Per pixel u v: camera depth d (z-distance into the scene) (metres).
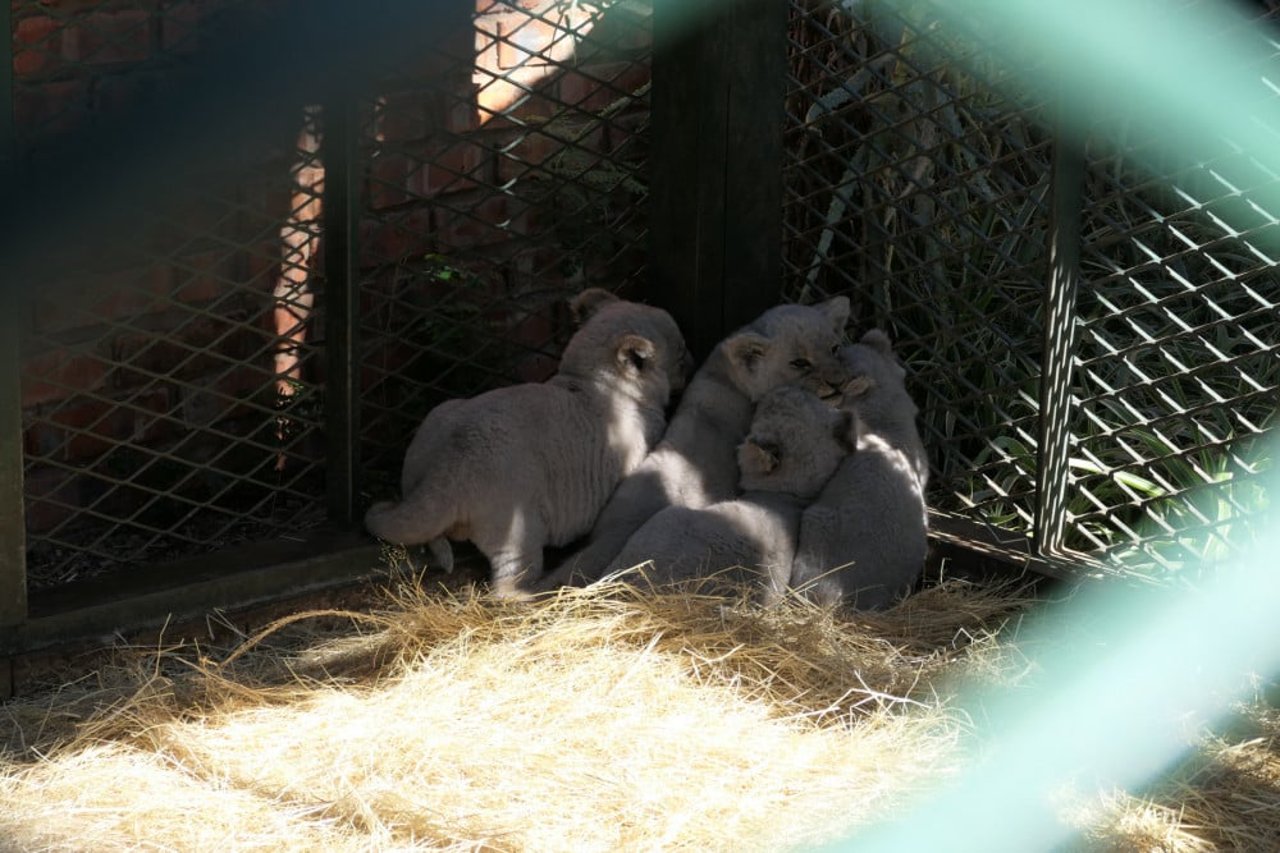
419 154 5.85
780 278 5.77
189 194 5.21
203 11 5.14
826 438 5.15
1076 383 6.40
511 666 4.44
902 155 6.32
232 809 3.74
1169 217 5.25
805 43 6.38
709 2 5.32
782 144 5.64
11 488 4.27
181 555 5.31
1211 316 6.64
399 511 4.92
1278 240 5.80
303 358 5.30
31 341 4.89
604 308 5.46
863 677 4.50
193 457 5.54
